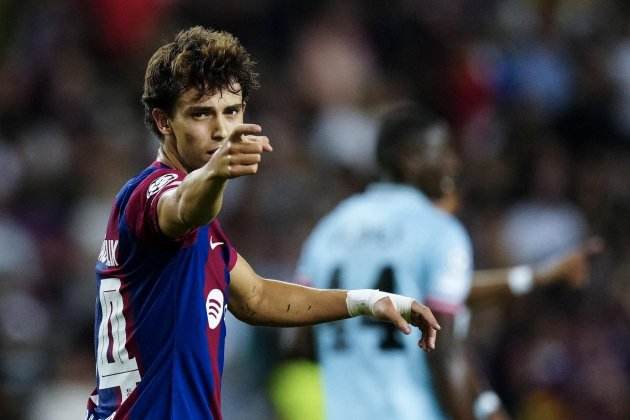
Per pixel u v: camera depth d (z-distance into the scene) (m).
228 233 38.66
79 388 32.03
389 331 20.38
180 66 13.13
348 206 21.66
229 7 48.84
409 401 20.22
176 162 13.59
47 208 40.62
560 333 35.16
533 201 41.38
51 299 37.62
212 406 13.59
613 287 37.34
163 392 13.27
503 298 22.20
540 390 34.28
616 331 36.09
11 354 33.50
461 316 20.33
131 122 44.50
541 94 47.44
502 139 43.59
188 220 12.27
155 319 13.30
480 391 20.03
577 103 46.69
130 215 13.18
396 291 20.41
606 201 41.59
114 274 13.53
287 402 29.53
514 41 48.91
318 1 49.59
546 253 40.12
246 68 13.48
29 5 47.53
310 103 46.56
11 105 44.88
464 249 20.38
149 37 47.25
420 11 50.16
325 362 21.03
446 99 46.34
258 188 39.72
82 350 32.75
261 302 14.41
